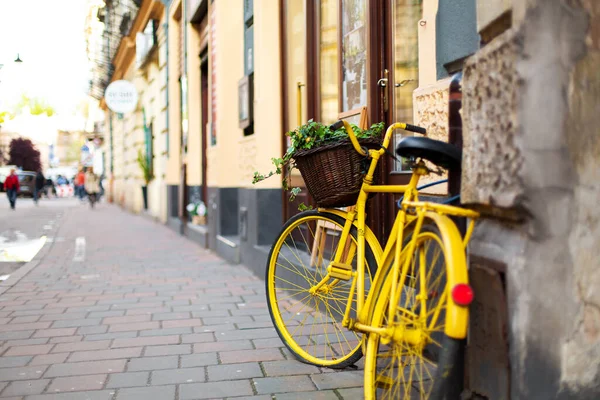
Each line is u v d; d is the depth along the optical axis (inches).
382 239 174.9
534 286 81.1
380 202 175.2
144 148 733.9
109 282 251.3
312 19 229.1
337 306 132.8
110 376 130.6
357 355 128.3
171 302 208.7
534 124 80.4
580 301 81.8
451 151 97.4
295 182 247.6
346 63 200.5
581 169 81.7
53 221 672.4
